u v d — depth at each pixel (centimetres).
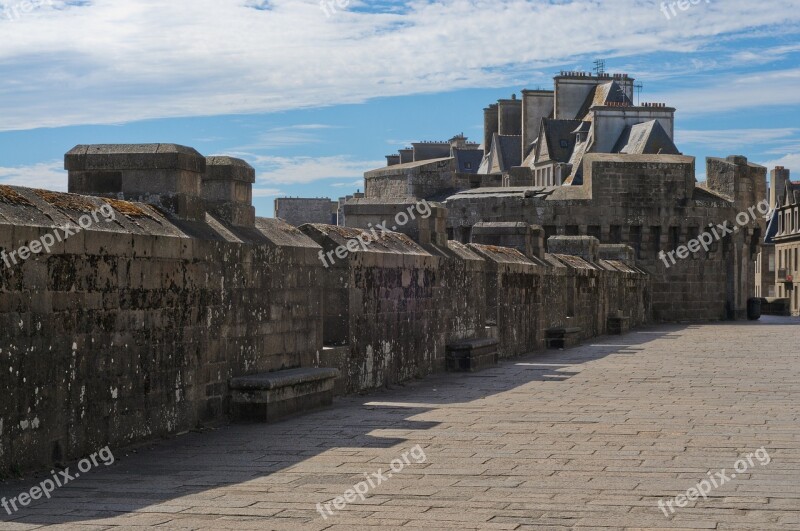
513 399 1877
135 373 1300
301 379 1616
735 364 2750
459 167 12062
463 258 2655
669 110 9594
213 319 1488
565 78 10944
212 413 1490
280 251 1683
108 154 1476
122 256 1272
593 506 949
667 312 6241
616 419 1580
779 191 11475
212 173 1616
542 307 3459
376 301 2062
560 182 9531
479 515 915
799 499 977
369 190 7431
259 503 970
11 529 868
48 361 1134
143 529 868
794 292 10294
